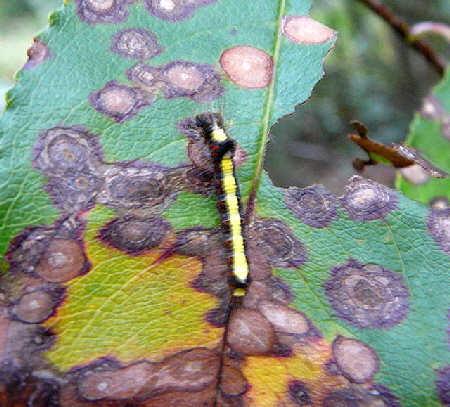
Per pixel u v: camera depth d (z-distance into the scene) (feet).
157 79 0.33
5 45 1.22
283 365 0.30
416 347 0.30
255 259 0.31
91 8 0.33
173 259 0.31
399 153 0.37
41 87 0.31
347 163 1.20
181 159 0.32
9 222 0.29
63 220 0.30
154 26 0.34
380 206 0.32
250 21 0.35
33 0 1.24
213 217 0.31
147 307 0.30
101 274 0.30
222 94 0.33
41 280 0.29
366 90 1.18
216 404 0.29
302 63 0.34
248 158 0.32
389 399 0.29
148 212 0.31
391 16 0.54
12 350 0.28
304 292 0.31
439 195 0.39
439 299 0.31
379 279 0.31
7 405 0.28
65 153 0.30
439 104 0.43
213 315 0.30
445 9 1.06
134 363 0.29
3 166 0.29
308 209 0.32
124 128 0.32
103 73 0.32
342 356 0.30
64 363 0.28
